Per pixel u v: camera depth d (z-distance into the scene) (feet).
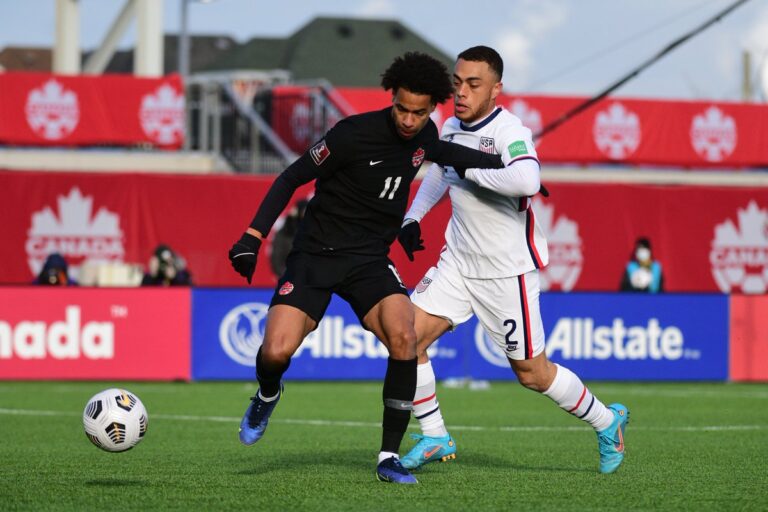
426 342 79.30
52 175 239.30
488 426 118.62
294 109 264.31
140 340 172.14
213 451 93.09
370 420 123.24
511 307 76.43
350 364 174.70
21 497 66.08
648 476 77.92
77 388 163.84
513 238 75.77
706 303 184.55
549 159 260.42
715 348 184.75
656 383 185.88
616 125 263.49
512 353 77.20
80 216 239.71
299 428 114.42
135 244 240.73
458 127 76.79
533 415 131.34
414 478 71.97
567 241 260.21
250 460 86.22
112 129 239.91
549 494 68.23
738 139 269.85
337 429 113.50
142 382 176.65
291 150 264.31
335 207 69.51
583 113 261.65
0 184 237.45
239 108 265.54
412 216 81.51
